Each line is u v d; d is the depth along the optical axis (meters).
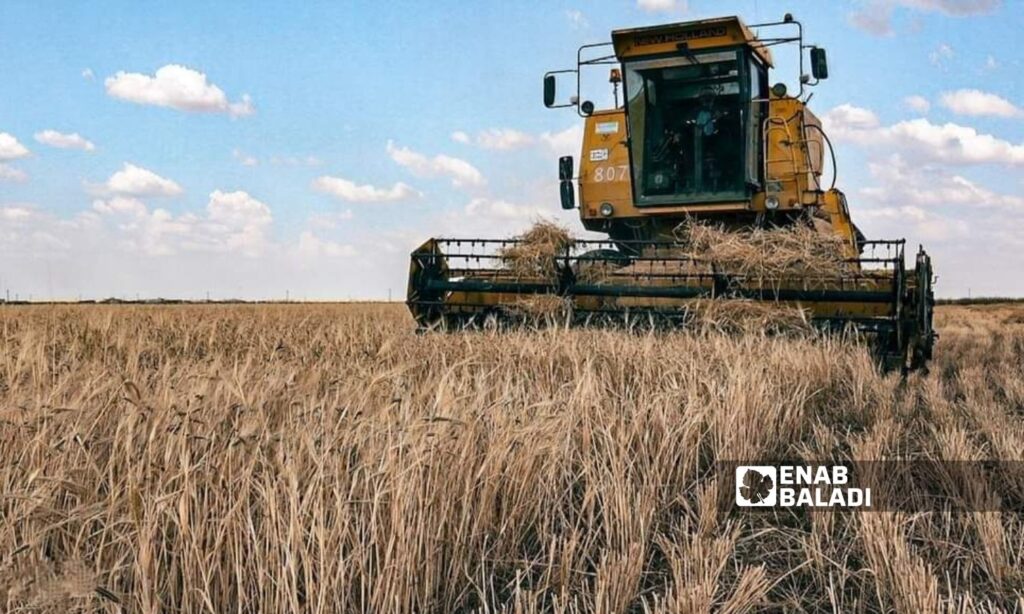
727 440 5.61
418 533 3.72
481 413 4.66
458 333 9.58
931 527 4.75
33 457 3.91
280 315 17.47
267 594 3.35
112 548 3.57
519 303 10.28
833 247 9.80
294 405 4.62
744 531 4.89
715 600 3.84
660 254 10.85
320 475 3.63
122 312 18.23
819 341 8.99
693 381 6.58
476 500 4.28
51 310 19.69
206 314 17.44
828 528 4.78
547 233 10.54
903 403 8.28
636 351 7.97
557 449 4.81
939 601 3.65
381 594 3.50
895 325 9.31
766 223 11.41
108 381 5.09
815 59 11.04
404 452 3.97
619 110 11.88
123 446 3.95
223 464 3.67
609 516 4.38
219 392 4.66
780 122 11.26
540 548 4.45
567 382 7.02
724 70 11.16
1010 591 4.04
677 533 4.65
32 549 3.24
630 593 3.79
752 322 9.22
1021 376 11.16
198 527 3.44
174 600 3.40
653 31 11.23
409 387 5.56
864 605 3.92
